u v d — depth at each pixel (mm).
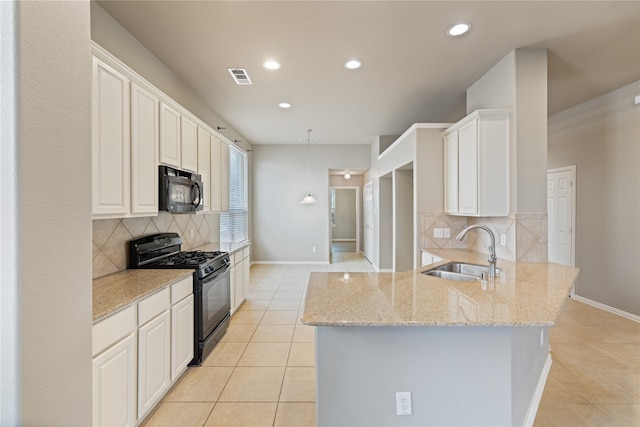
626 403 2127
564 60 3004
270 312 3998
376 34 2568
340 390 1582
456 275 2451
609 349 2902
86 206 866
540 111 2805
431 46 2750
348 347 1579
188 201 2951
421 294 1812
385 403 1585
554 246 4703
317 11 2268
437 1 2158
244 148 6574
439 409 1595
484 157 2916
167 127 2613
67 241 799
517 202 2811
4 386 663
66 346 790
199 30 2510
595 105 4027
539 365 2275
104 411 1539
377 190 6477
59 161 778
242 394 2250
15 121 667
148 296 1915
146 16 2326
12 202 666
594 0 2141
